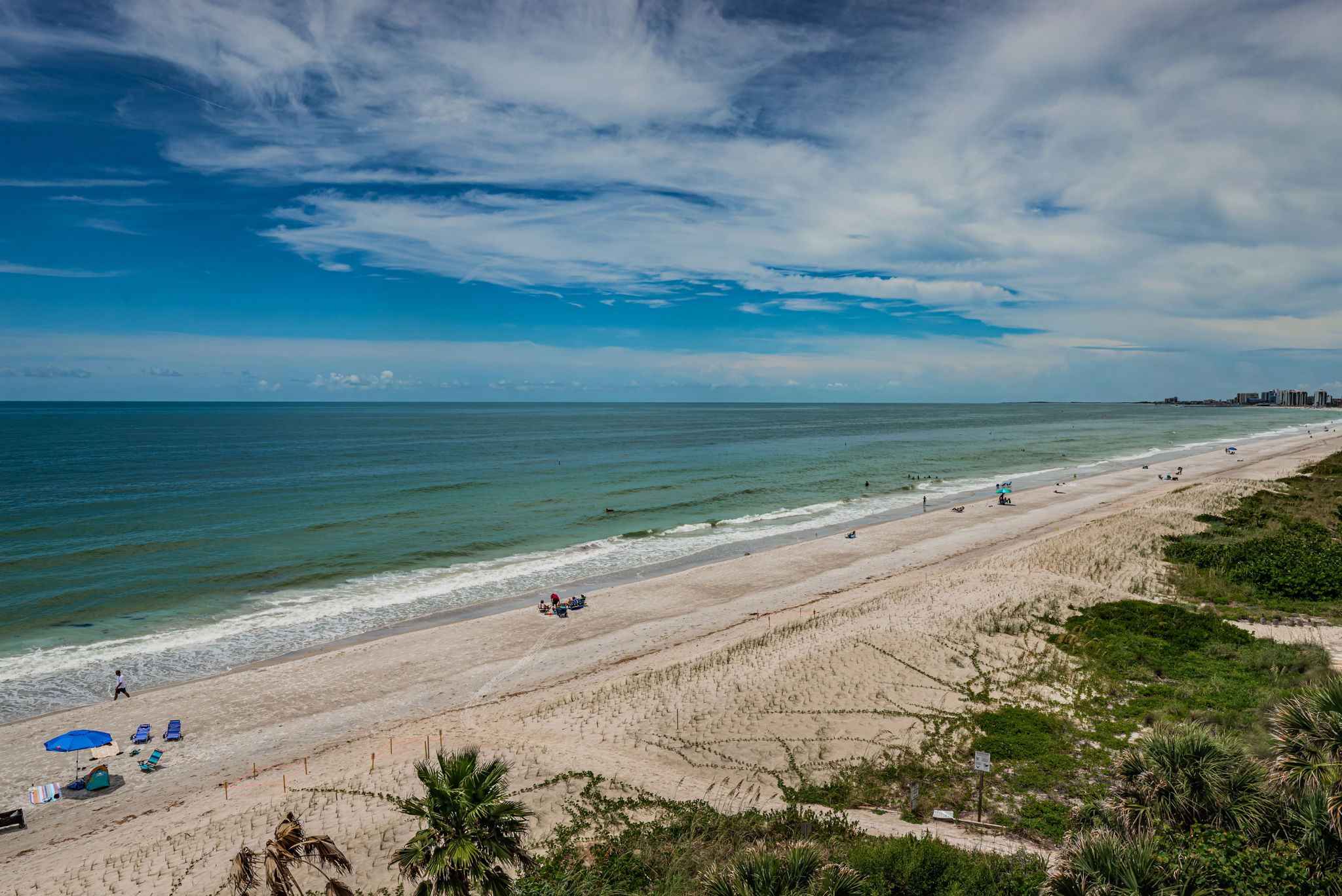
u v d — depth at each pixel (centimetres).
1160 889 1079
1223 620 3106
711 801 1898
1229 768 1355
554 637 3403
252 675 2970
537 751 2228
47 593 3906
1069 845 1309
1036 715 2319
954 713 2395
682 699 2573
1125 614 3167
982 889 1279
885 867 1348
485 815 995
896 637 3066
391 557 4834
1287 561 3716
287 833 899
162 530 5356
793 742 2239
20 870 1744
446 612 3800
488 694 2800
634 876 1502
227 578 4259
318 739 2448
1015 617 3259
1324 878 1059
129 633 3422
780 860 1302
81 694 2797
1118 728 2230
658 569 4647
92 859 1761
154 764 2264
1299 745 1302
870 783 1980
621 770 2083
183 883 1627
